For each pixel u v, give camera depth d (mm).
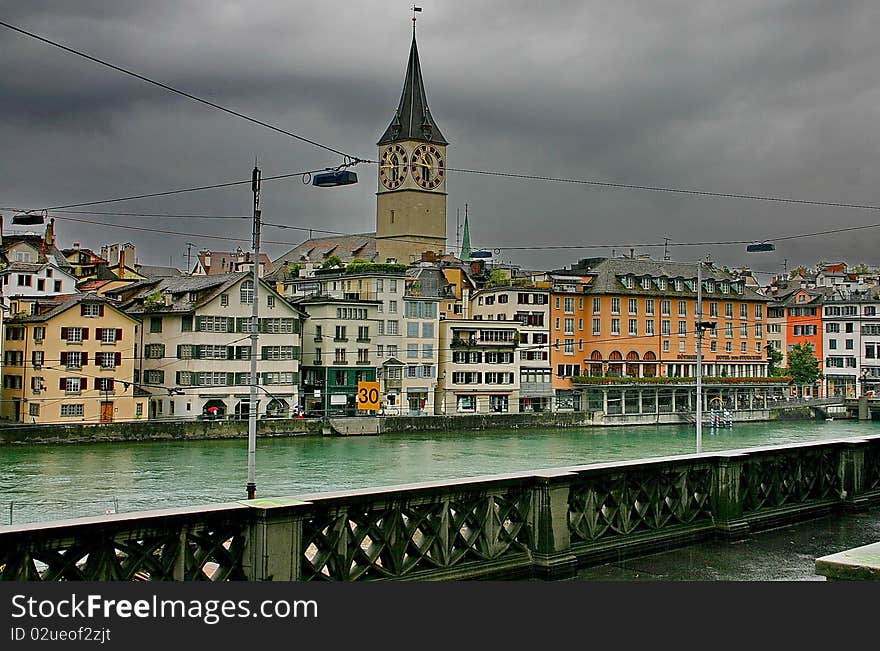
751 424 130875
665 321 136125
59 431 82750
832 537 18000
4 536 9875
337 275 114375
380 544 12766
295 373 102000
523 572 14414
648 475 16500
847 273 184125
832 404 140000
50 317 87688
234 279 98312
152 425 87250
